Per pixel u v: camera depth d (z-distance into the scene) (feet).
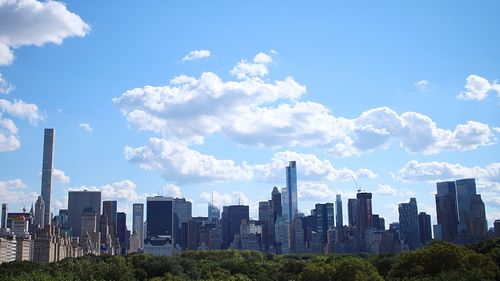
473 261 625.82
